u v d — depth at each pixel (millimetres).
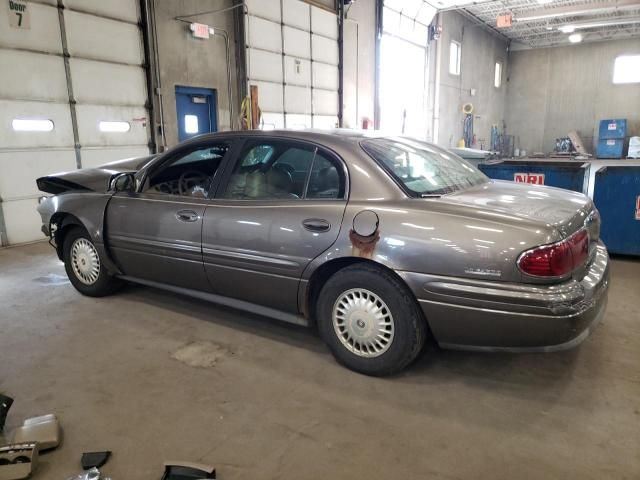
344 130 3078
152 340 3137
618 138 20016
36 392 2508
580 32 19984
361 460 1966
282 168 2873
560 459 1959
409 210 2412
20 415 2301
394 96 15570
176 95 9070
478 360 2818
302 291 2727
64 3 6938
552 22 18500
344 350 2691
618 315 3486
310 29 11867
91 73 7418
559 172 5391
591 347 2975
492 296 2193
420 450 2023
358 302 2590
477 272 2219
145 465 1951
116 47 7754
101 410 2340
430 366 2750
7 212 6508
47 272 4902
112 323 3424
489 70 21156
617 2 15156
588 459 1957
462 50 18359
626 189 4973
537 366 2744
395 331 2486
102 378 2648
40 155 6844
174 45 8797
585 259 2414
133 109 8172
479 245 2217
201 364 2803
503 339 2260
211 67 9602
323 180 2715
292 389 2520
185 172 3609
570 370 2695
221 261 2998
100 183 3992
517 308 2162
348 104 13648
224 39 9789
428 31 16281
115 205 3564
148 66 8297
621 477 1852
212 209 3029
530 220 2252
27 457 1896
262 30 10484
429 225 2334
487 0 15062
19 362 2844
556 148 21719
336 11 12656
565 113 22406
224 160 3102
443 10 16281
